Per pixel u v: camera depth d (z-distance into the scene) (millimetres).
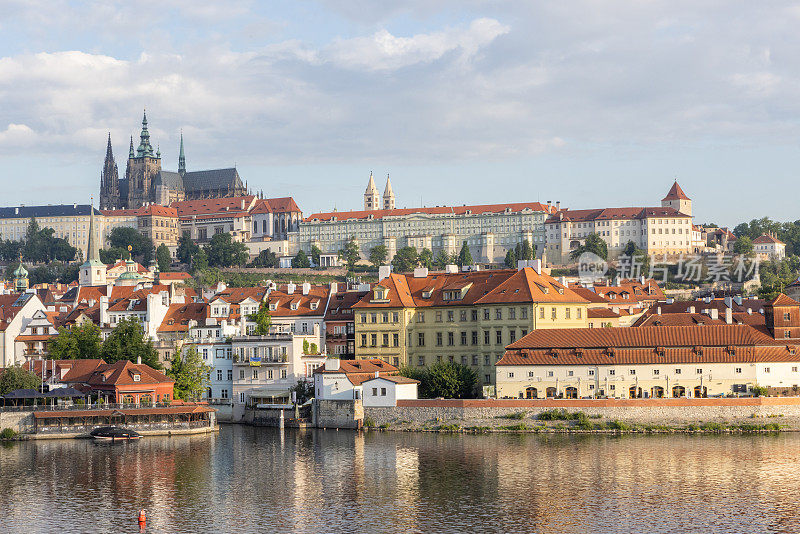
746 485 180000
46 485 187875
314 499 175500
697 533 154000
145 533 157375
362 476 191000
